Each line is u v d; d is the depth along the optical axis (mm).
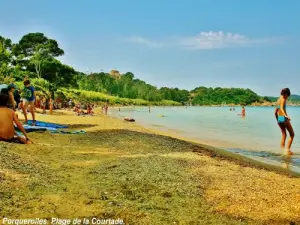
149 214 5707
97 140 14945
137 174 8281
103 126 22719
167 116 62906
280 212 6293
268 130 32281
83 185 6996
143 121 44031
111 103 140375
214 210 6234
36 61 103875
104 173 8195
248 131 30828
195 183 7871
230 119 54938
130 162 9711
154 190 7098
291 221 5887
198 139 23016
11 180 6605
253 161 13234
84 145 13281
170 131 28797
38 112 36812
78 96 112562
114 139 15484
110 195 6496
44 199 5883
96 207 5762
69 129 19672
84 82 167625
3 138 10797
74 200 5992
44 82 80250
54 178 7266
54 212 5379
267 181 8625
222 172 9273
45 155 9906
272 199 7035
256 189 7746
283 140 15594
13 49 104875
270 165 12406
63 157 9922
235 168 10117
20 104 22609
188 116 64812
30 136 14062
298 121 55250
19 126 11242
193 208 6234
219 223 5613
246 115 74438
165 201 6477
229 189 7578
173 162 10117
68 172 8031
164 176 8273
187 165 9852
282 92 15172
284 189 7891
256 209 6406
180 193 7043
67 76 113625
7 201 5570
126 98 186250
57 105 57406
